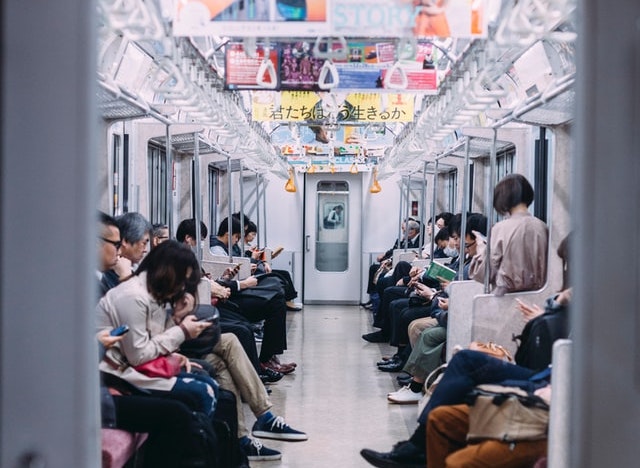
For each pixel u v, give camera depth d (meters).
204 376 3.82
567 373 2.68
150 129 6.09
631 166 1.69
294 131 9.28
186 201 7.86
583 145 1.70
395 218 13.92
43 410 1.57
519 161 5.93
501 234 4.34
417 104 7.15
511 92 5.42
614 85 1.69
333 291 14.27
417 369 5.85
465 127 5.00
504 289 4.30
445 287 6.35
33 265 1.57
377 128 9.27
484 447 3.03
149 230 4.41
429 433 3.35
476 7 3.38
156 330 3.73
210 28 3.35
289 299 11.49
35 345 1.57
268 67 4.83
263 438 5.34
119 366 3.55
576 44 1.75
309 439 5.38
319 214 14.18
